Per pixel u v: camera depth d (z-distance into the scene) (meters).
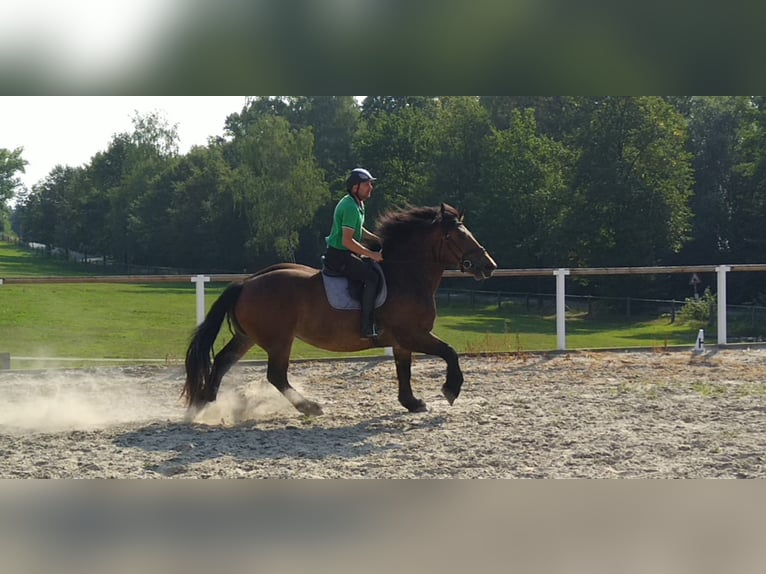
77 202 92.81
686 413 8.30
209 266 73.75
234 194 65.81
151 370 12.08
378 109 81.06
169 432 7.62
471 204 49.53
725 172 48.12
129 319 31.84
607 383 10.35
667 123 41.09
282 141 62.72
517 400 9.12
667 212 40.41
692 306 33.38
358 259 7.97
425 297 8.18
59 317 31.95
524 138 47.38
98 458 6.65
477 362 12.27
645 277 41.03
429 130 58.28
